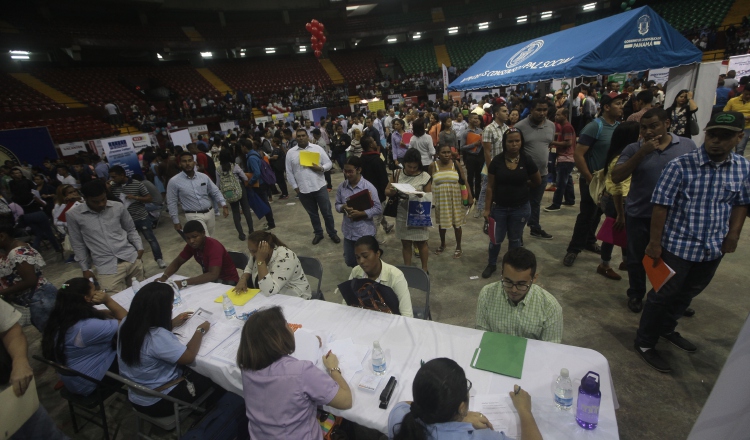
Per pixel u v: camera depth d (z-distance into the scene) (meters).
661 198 2.25
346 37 26.92
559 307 1.97
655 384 2.43
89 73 19.80
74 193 5.41
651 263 2.40
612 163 3.13
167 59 24.59
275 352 1.61
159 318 2.08
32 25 18.45
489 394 1.61
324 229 6.18
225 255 3.37
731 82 8.16
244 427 2.06
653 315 2.46
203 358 2.07
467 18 26.50
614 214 3.36
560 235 4.81
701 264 2.33
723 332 2.81
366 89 25.73
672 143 2.55
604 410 1.50
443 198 4.21
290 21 27.69
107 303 2.57
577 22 26.17
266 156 8.29
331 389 1.61
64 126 15.48
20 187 6.06
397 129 7.53
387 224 5.58
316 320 2.34
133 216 4.85
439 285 3.96
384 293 2.34
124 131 16.58
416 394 1.26
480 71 7.79
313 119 17.64
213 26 25.33
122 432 2.57
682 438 2.05
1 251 3.04
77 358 2.26
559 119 5.41
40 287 3.04
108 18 22.23
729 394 0.74
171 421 2.17
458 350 1.92
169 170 7.90
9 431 1.65
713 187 2.11
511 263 1.86
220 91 23.48
